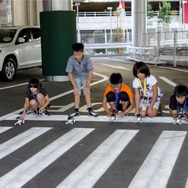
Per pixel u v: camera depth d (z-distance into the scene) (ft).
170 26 145.48
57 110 25.09
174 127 19.88
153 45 71.05
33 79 21.90
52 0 39.22
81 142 17.76
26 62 45.47
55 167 14.55
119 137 18.38
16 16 72.54
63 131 19.80
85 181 13.08
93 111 23.12
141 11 84.38
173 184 12.66
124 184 12.74
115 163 14.79
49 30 39.73
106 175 13.58
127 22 147.23
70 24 39.70
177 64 58.95
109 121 21.56
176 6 192.95
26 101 22.22
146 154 15.76
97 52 106.52
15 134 19.48
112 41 112.78
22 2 73.31
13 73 43.42
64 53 40.04
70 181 13.14
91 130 19.83
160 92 21.57
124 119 21.83
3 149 17.02
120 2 160.25
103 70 53.47
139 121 20.90
